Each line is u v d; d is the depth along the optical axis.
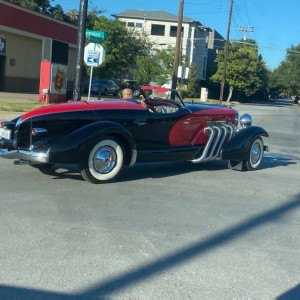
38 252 4.79
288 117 35.41
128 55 46.28
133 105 8.37
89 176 7.80
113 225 5.78
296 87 94.31
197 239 5.45
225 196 7.66
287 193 8.18
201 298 3.97
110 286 4.12
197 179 8.91
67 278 4.23
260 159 10.38
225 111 9.99
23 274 4.26
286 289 4.23
